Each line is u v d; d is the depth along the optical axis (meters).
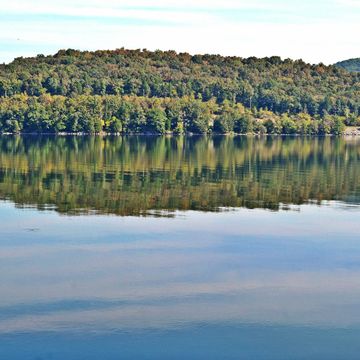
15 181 79.88
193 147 166.25
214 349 30.81
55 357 29.73
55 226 53.28
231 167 105.75
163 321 33.62
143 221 56.19
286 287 39.00
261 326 33.31
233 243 48.97
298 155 140.62
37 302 35.75
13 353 30.00
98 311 34.69
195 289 38.34
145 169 99.38
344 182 86.38
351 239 50.69
